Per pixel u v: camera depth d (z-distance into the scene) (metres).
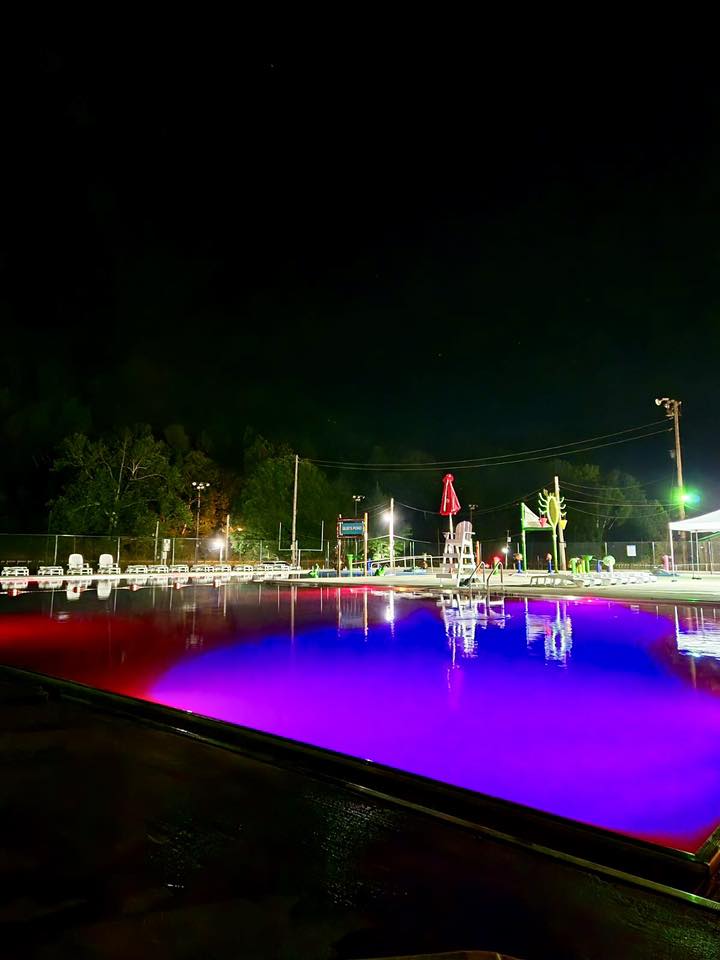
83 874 2.19
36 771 3.20
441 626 9.30
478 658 6.52
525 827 2.60
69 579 23.73
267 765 3.32
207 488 50.28
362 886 2.13
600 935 1.87
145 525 36.38
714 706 4.54
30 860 2.28
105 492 35.25
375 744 3.68
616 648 7.17
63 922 1.90
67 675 5.62
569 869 2.26
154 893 2.07
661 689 5.06
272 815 2.70
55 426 42.97
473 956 1.68
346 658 6.54
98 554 34.47
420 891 2.11
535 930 1.88
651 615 10.77
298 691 5.04
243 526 47.38
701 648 7.18
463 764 3.35
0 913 1.94
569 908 2.01
